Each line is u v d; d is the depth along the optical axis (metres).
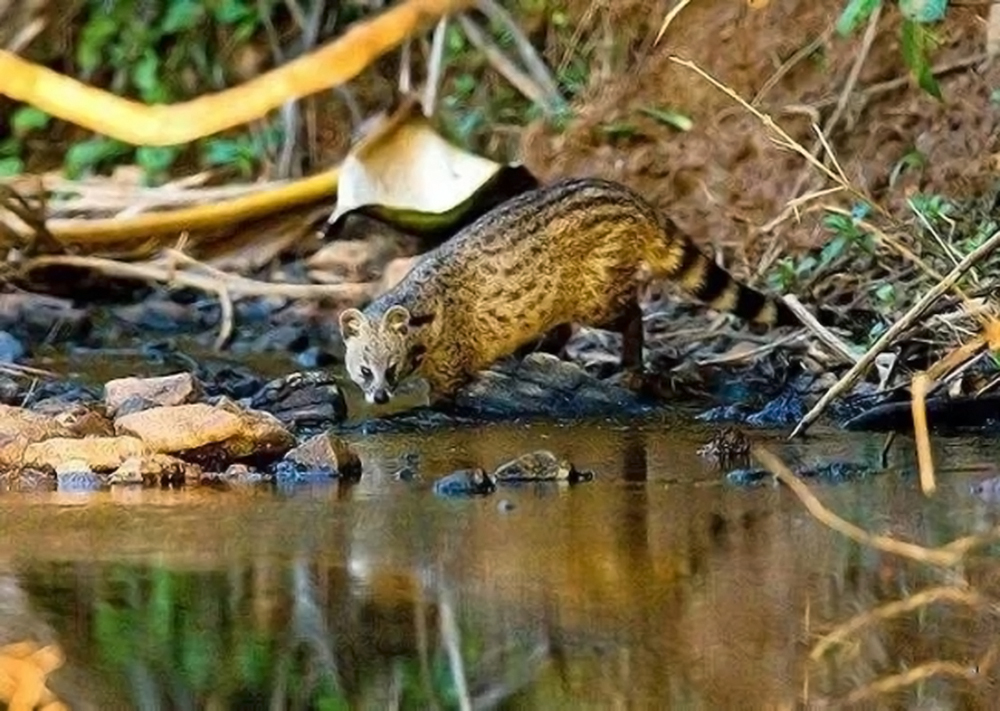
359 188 13.91
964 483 8.06
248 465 8.91
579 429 10.32
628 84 15.89
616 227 11.77
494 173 13.92
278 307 14.21
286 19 19.03
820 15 15.12
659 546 6.67
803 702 4.61
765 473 8.35
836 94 14.80
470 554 6.57
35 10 18.45
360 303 14.16
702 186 14.93
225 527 7.20
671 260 11.94
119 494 8.16
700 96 15.42
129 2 18.58
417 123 14.22
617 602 5.76
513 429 10.41
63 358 12.81
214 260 15.24
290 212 15.32
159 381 10.18
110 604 5.77
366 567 6.34
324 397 11.00
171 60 18.72
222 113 2.64
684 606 5.70
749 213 14.51
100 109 2.66
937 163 13.67
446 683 4.92
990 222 11.55
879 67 14.67
